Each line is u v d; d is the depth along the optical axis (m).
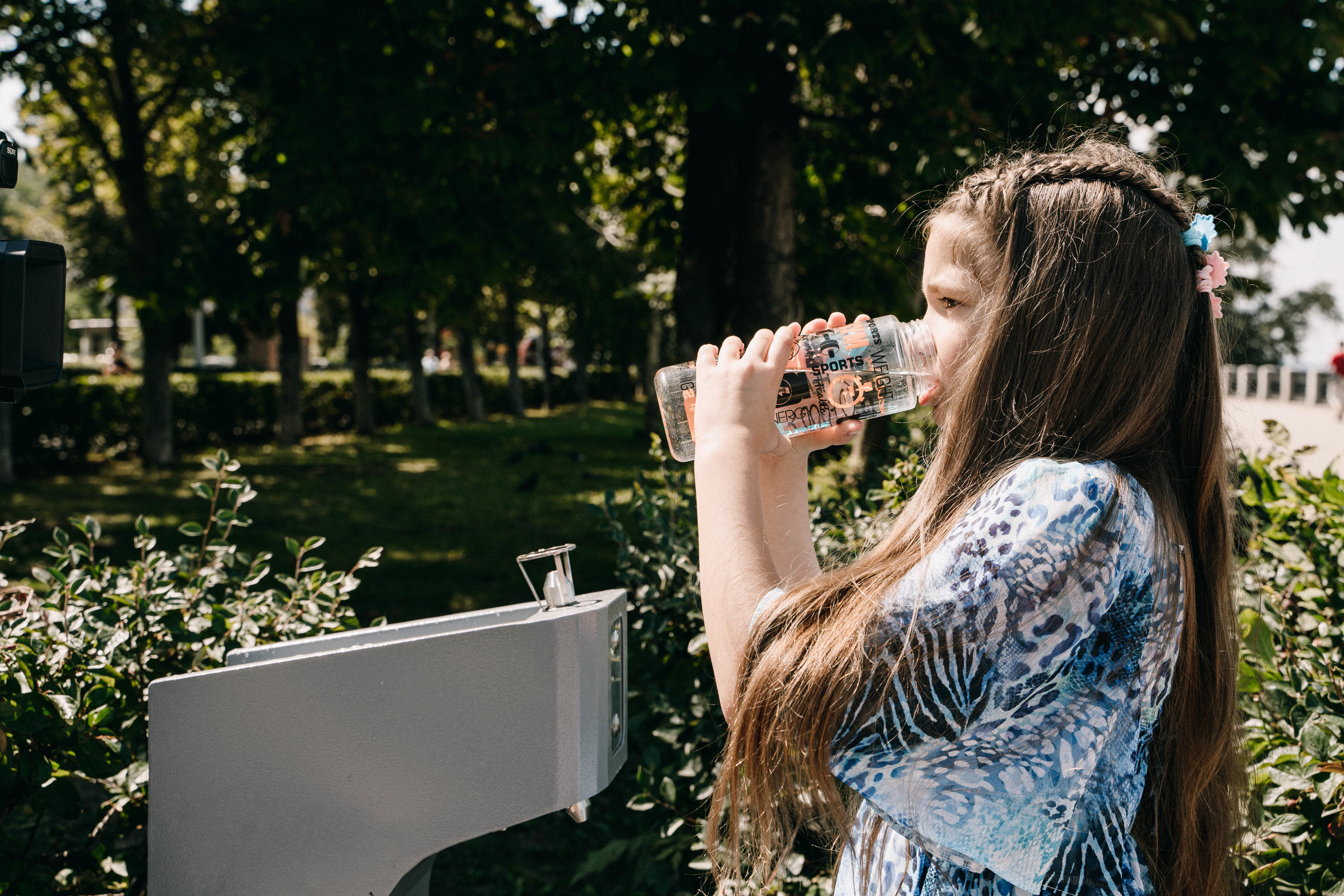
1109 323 0.98
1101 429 0.98
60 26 11.50
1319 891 1.67
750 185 6.64
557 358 44.84
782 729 0.91
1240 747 1.21
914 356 1.18
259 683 1.20
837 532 2.49
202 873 1.20
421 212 6.94
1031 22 5.71
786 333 1.10
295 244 7.13
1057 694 0.91
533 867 3.52
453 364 38.06
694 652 2.38
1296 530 2.52
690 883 2.92
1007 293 1.01
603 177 9.67
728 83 5.66
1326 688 2.00
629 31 5.96
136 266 13.69
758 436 1.07
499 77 6.04
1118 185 1.04
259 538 9.56
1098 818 0.93
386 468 16.16
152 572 2.29
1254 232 6.97
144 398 15.22
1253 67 6.34
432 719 1.21
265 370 39.31
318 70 6.30
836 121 7.49
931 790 0.90
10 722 1.85
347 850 1.21
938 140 5.84
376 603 7.12
